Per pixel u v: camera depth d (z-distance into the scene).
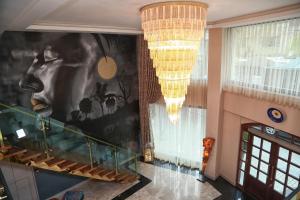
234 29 5.57
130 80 7.62
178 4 2.29
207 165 7.05
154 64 2.50
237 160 6.35
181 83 2.39
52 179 6.36
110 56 6.91
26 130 5.43
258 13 3.79
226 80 6.00
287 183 5.21
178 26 2.29
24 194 5.82
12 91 5.20
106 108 7.12
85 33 6.22
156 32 2.37
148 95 7.46
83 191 6.76
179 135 7.66
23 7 2.12
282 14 3.58
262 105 5.14
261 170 5.82
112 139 7.50
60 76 5.93
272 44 4.74
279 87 4.71
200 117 7.09
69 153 6.17
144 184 7.03
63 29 4.89
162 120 7.86
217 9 3.34
